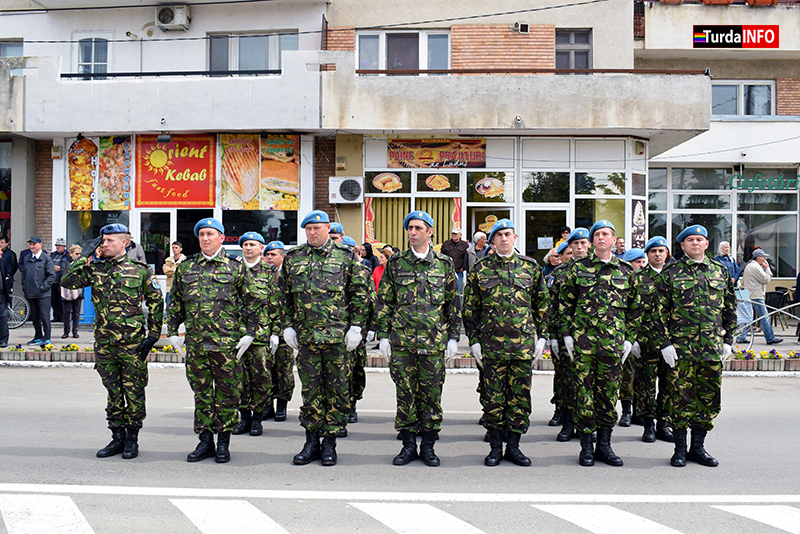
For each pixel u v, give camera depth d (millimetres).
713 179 17750
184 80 13883
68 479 5141
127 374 5738
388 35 15234
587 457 5727
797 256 17656
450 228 14312
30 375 9812
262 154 14352
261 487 4992
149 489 4918
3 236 15414
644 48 16719
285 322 5793
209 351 5598
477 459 5875
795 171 17516
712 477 5355
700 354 5691
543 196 14227
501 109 13445
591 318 5785
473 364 10555
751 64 17484
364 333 5973
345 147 14234
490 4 14938
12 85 14211
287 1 14984
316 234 5742
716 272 5883
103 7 15297
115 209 14695
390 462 5738
